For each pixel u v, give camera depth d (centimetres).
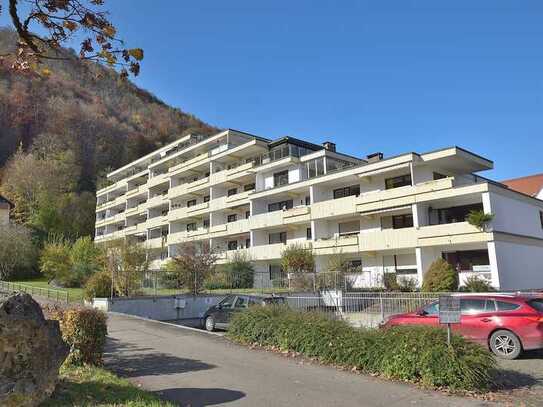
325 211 3506
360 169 3309
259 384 841
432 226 2853
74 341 914
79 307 1006
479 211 2711
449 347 831
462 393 781
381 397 757
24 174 6994
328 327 1066
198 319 2288
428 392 788
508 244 2736
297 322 1148
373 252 3253
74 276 3656
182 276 2803
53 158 7925
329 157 3762
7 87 8644
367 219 3416
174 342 1290
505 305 1158
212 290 3147
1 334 571
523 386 835
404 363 862
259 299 1730
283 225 3888
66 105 9056
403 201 3031
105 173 8506
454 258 2923
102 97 10088
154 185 5909
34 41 648
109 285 2394
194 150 5338
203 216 5022
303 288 2709
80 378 797
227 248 4581
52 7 616
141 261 2527
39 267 4556
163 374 918
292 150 4075
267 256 3866
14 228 4828
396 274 3011
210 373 927
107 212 7200
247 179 4541
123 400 680
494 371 852
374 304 1975
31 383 595
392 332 943
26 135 8481
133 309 2175
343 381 862
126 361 1040
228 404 719
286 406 709
